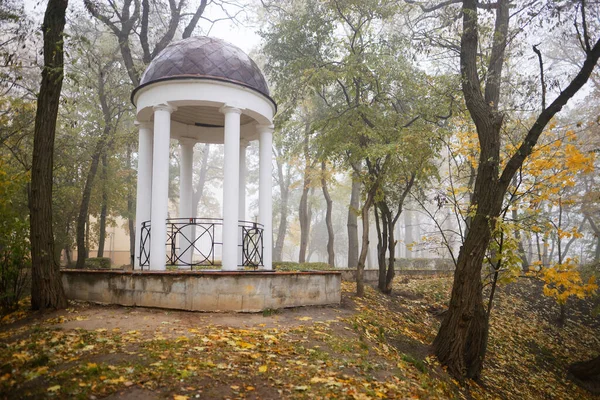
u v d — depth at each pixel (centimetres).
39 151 963
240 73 1139
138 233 1177
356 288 1483
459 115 1409
